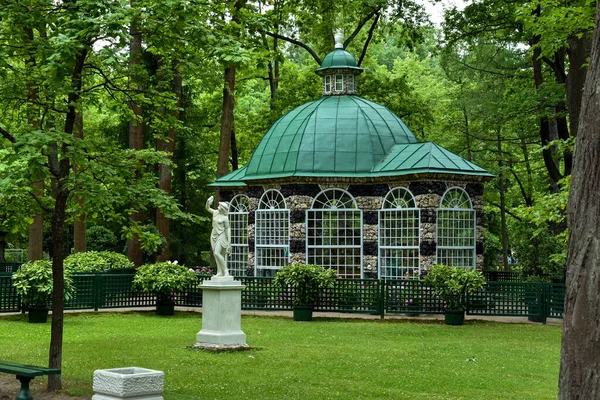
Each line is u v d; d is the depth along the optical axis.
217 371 15.61
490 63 40.12
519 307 26.97
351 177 30.70
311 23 44.06
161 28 12.29
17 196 12.47
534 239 33.94
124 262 33.44
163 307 27.50
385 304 27.22
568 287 6.66
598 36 6.71
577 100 29.16
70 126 13.18
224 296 19.09
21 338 20.11
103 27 11.47
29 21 12.20
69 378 14.36
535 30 21.20
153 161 13.51
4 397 12.46
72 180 12.27
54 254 13.12
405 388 14.37
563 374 6.61
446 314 25.55
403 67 67.25
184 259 49.16
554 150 37.16
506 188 49.25
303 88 45.75
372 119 32.81
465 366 16.75
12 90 13.10
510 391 14.20
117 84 13.99
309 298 26.31
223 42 12.44
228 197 35.44
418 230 29.11
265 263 32.44
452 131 46.22
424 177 28.84
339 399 13.02
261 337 21.27
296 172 31.03
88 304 27.95
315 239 31.02
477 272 26.16
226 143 39.31
